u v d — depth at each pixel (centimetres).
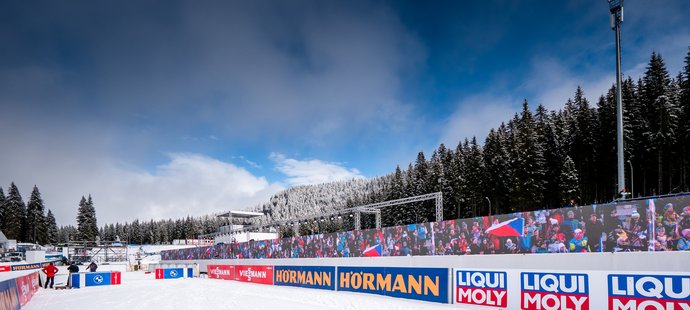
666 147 4025
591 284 1061
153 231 15175
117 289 2455
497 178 5034
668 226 1223
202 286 2561
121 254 7362
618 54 1557
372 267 1736
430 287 1475
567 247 1447
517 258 1577
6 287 1369
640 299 973
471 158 5444
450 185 5853
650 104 4631
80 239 10306
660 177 3981
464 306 1345
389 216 6819
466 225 1791
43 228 9519
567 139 5097
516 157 4722
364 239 2342
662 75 4656
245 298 1830
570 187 4291
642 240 1274
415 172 6844
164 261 5569
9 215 9256
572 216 1443
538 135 5188
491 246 1689
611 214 1349
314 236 2722
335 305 1507
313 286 2086
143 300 1852
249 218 7912
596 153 4700
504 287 1252
